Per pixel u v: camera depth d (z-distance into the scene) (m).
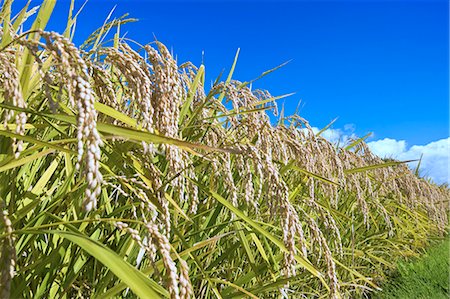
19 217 1.50
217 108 2.76
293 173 3.70
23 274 1.65
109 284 2.02
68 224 1.29
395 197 6.46
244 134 2.61
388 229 6.20
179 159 1.80
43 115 1.26
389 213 6.34
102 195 2.18
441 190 12.27
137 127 1.61
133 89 1.49
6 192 1.64
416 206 7.63
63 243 1.68
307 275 3.66
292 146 2.94
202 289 2.77
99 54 1.62
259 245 2.43
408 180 7.05
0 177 1.59
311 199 2.89
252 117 2.52
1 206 1.21
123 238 2.11
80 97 1.00
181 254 1.96
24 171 1.83
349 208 5.02
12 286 1.61
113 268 1.09
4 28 1.78
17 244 1.64
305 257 2.21
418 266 6.76
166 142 1.33
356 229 5.38
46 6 1.58
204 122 2.61
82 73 1.11
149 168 1.80
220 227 2.63
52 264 1.72
